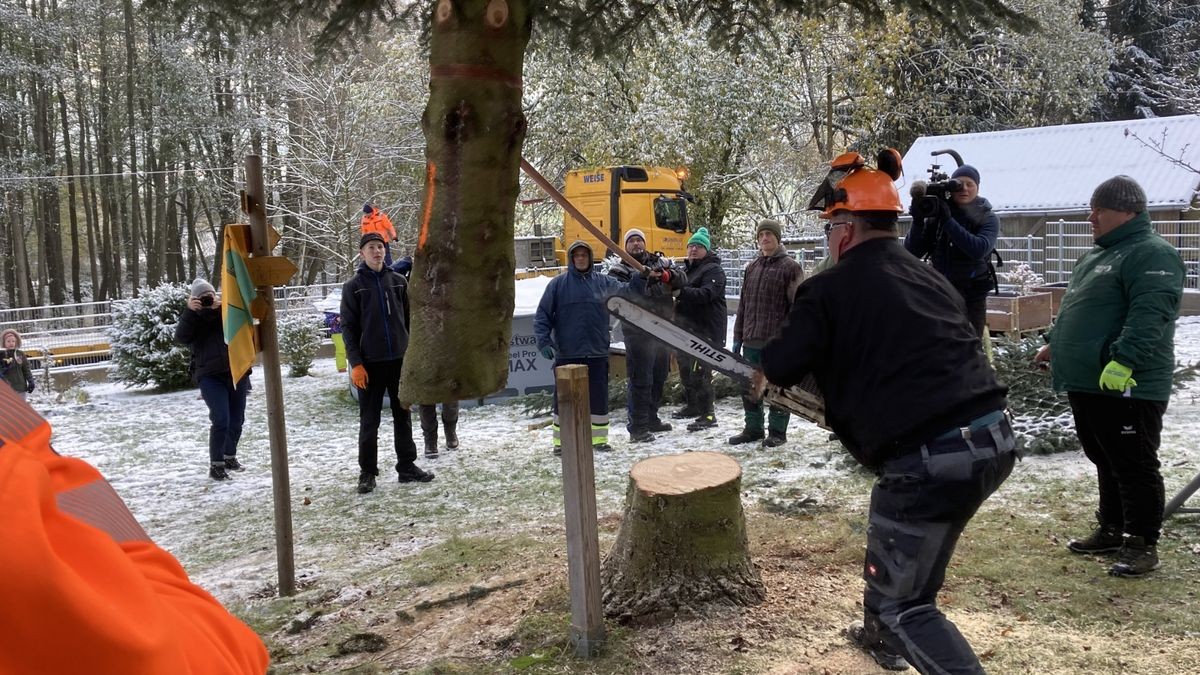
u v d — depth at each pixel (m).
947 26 4.10
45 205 33.91
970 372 2.55
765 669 3.19
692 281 7.57
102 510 0.76
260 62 25.69
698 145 22.02
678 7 4.33
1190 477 5.35
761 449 7.07
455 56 2.07
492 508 6.12
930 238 5.44
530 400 10.06
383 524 5.98
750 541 4.64
